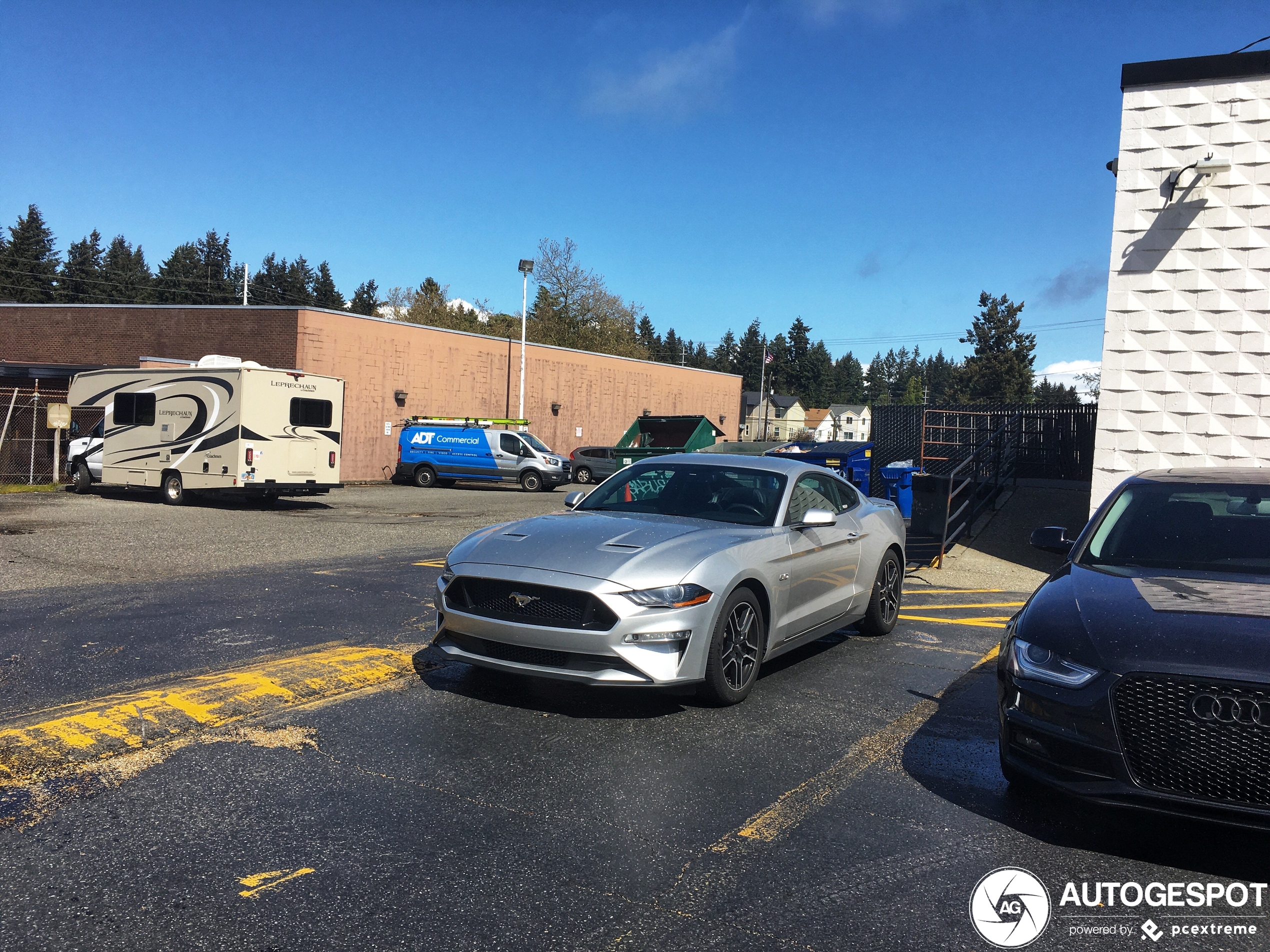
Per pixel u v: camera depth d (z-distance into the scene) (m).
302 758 4.14
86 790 3.72
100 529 12.79
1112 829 3.61
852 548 6.48
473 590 4.88
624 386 39.41
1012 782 3.86
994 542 12.63
